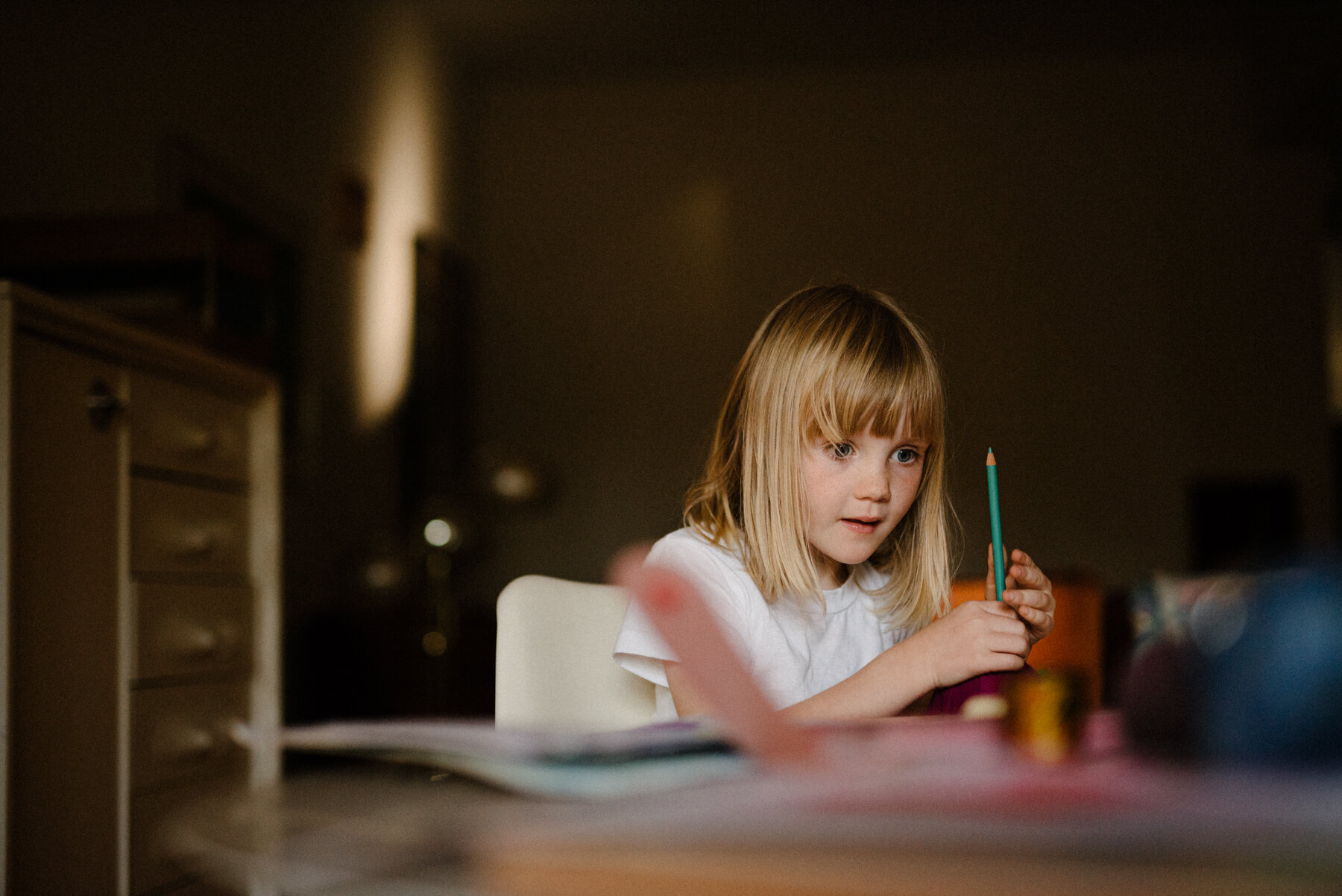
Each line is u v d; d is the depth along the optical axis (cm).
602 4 413
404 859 28
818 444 91
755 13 425
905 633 105
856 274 468
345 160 318
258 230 254
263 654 157
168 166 216
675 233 477
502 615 90
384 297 348
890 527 93
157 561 130
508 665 88
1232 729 32
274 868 28
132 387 125
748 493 99
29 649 104
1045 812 26
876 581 108
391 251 358
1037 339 459
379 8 354
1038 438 454
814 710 72
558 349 474
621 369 471
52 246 166
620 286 476
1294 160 457
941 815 26
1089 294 460
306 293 280
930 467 104
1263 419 449
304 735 39
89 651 115
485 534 398
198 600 139
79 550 113
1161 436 451
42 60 184
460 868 29
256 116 261
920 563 105
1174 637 36
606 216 480
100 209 196
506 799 34
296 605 265
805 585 95
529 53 456
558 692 90
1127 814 26
